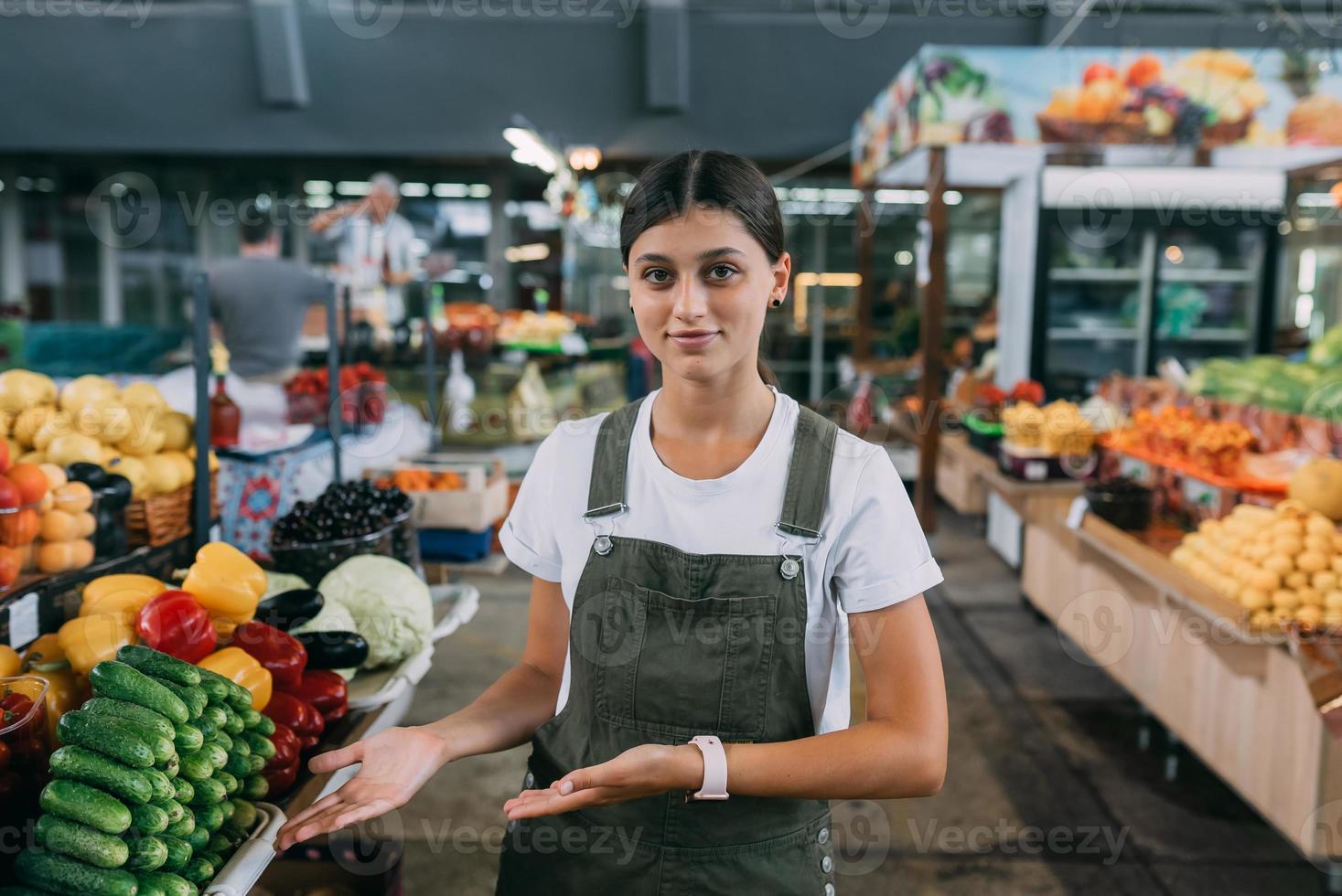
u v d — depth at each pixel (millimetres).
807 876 1214
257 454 2912
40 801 1090
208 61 6754
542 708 1312
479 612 2910
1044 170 5246
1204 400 3846
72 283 7902
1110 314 5391
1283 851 2631
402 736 1182
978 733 3289
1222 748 2791
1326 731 2367
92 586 1607
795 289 7629
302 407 3281
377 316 5613
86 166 7688
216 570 1624
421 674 1903
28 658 1473
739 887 1176
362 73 6828
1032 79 4312
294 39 6672
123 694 1174
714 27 6629
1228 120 4258
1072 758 3139
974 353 6520
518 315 6148
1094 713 3455
